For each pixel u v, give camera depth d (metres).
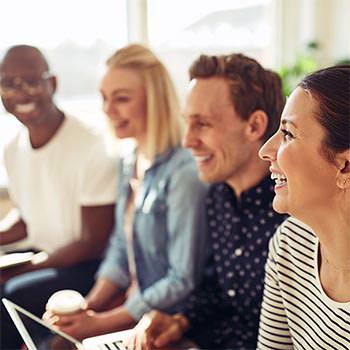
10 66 1.62
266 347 0.98
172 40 2.52
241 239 1.20
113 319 1.32
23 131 1.79
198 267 1.35
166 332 1.23
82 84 2.37
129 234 1.57
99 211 1.68
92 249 1.69
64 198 1.72
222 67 1.17
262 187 1.16
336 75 0.75
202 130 1.18
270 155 0.80
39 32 2.22
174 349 1.22
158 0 2.46
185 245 1.35
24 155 1.77
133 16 2.44
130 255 1.58
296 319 0.91
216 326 1.29
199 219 1.34
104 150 1.70
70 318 1.26
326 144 0.74
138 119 1.52
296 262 0.89
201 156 1.20
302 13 2.79
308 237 0.87
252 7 2.70
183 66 2.53
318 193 0.76
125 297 1.59
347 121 0.72
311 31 2.77
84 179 1.68
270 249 0.95
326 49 2.78
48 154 1.71
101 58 2.39
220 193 1.25
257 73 1.15
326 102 0.73
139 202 1.46
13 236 1.85
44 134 1.71
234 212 1.21
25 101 1.64
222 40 2.63
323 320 0.84
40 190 1.76
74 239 1.76
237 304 1.25
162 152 1.46
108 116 1.55
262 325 0.98
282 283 0.92
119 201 1.62
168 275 1.40
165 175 1.42
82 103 2.38
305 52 2.75
